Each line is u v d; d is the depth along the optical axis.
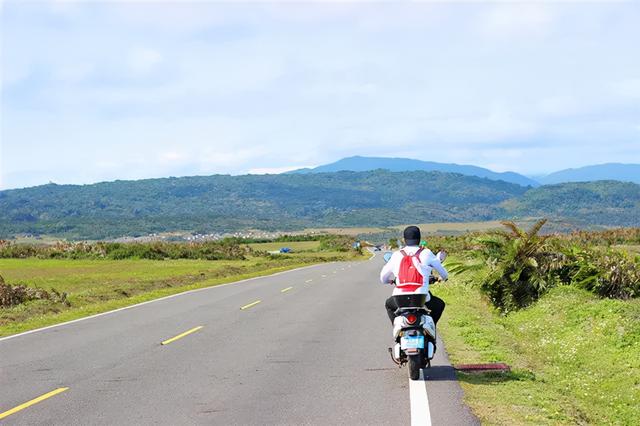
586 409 8.39
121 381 9.35
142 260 59.09
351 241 147.25
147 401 8.17
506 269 17.77
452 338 12.52
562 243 19.31
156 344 12.58
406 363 10.06
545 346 12.74
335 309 18.16
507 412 7.36
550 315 15.06
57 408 7.91
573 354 11.72
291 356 11.09
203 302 20.75
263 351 11.61
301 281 30.38
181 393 8.56
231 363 10.55
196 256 62.50
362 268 45.12
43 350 12.16
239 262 56.16
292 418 7.31
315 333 13.67
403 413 7.39
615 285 16.22
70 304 21.14
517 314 16.67
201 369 10.10
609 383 10.02
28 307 19.55
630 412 8.42
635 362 10.70
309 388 8.73
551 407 7.64
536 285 17.47
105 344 12.71
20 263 51.34
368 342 12.41
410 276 8.79
